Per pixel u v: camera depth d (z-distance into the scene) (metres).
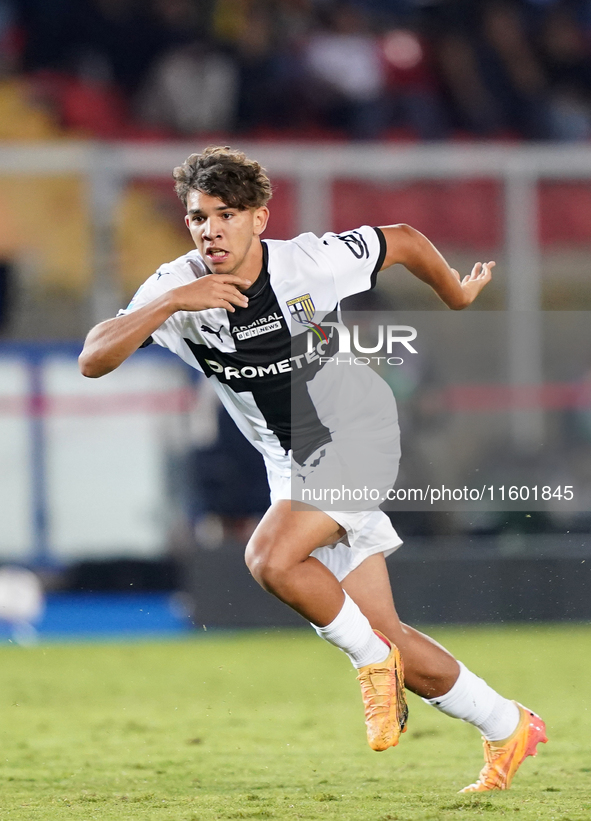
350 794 10.51
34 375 24.48
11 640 23.94
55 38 38.03
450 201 27.33
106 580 24.45
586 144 38.88
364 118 37.03
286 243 11.19
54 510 24.48
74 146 27.27
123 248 26.73
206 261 10.46
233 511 24.50
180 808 9.84
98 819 9.39
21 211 27.00
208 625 24.16
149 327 10.05
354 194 27.08
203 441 24.52
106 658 21.27
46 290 27.62
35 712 15.93
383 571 11.23
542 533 23.59
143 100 37.25
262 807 9.85
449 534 23.53
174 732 14.32
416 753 12.92
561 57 39.91
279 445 11.45
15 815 9.60
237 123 36.69
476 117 38.38
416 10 39.59
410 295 25.78
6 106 36.12
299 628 24.23
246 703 16.58
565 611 23.25
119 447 24.61
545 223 27.69
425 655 10.97
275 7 38.66
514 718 10.88
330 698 16.95
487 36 39.56
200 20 38.22
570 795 10.31
